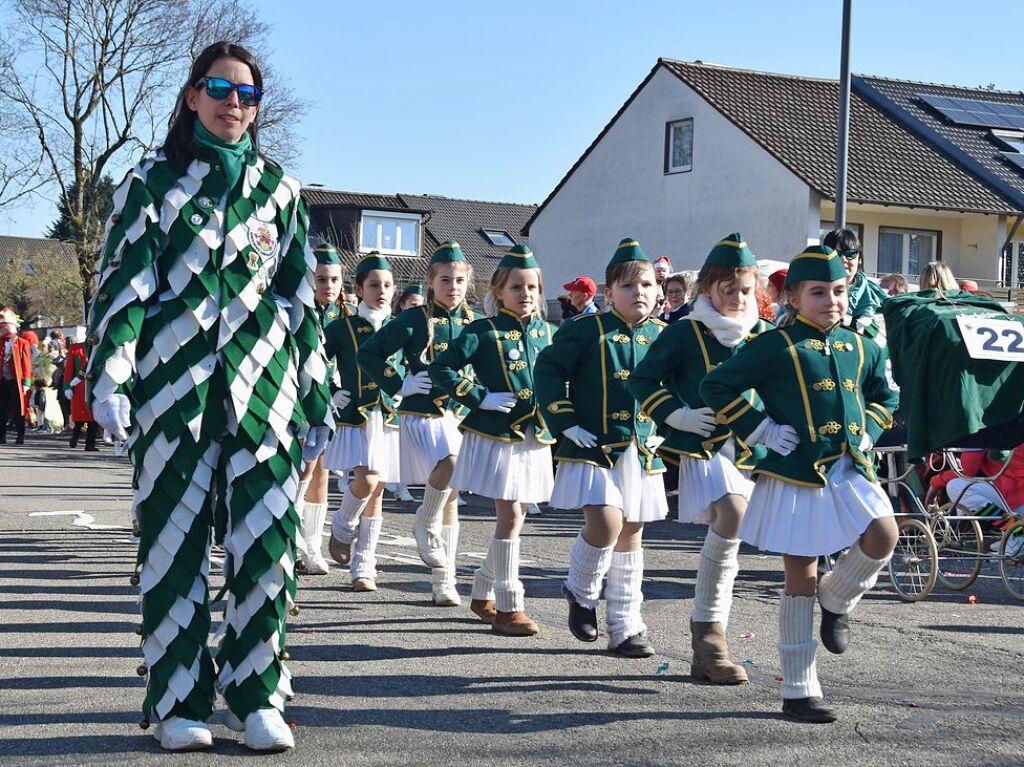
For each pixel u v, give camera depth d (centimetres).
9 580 814
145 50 3578
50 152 3597
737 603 777
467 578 862
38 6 3491
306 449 457
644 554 989
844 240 873
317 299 899
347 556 822
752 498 522
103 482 1537
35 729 474
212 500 449
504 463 667
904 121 3278
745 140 3083
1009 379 795
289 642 641
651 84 3344
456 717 503
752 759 453
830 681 575
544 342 701
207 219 439
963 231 3086
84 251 3619
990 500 815
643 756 455
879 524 504
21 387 2344
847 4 1598
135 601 748
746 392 596
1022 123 3372
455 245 798
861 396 524
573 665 599
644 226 3372
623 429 612
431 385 734
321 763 439
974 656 632
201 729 444
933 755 461
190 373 434
